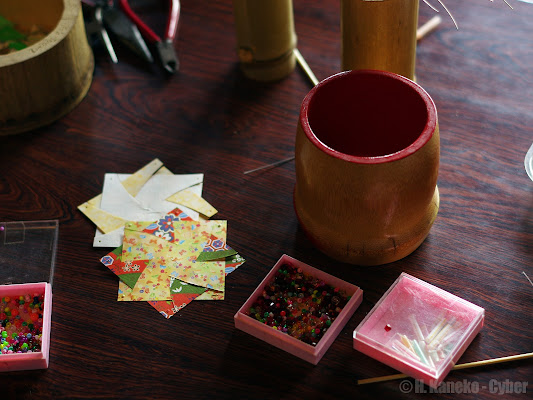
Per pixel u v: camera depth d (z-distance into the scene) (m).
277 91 0.78
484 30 0.80
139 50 0.80
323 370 0.63
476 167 0.72
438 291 0.65
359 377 0.63
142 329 0.66
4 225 0.71
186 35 0.83
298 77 0.79
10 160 0.76
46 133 0.77
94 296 0.68
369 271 0.67
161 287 0.68
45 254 0.70
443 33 0.80
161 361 0.64
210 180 0.73
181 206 0.72
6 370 0.65
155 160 0.75
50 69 0.74
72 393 0.64
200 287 0.67
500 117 0.75
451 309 0.64
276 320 0.65
